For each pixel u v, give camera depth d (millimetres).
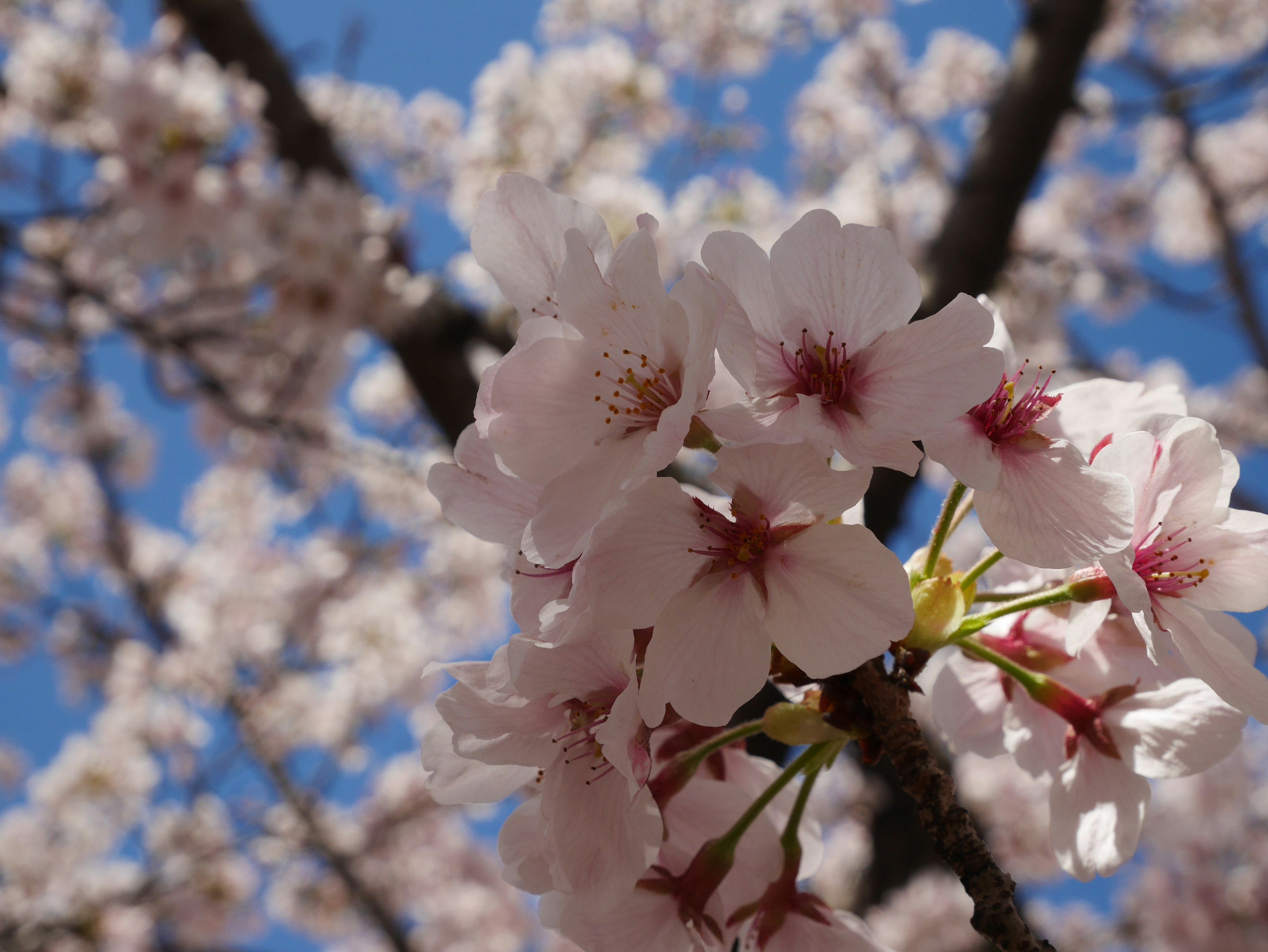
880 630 1293
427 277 5598
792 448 1308
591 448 1416
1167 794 9641
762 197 9312
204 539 12969
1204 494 1421
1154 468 1418
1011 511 1391
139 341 6156
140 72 5816
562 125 8547
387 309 5391
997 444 1459
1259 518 1446
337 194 5633
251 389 6527
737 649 1319
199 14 6117
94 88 6234
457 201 8398
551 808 1367
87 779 11508
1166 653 1276
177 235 5715
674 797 1554
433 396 5387
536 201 1551
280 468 10273
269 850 10609
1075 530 1348
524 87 8445
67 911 9812
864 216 7941
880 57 11688
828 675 1288
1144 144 11680
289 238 5352
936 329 1370
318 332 5402
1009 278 7109
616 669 1360
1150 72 10289
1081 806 1578
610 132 8602
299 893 11477
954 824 1330
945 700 1854
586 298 1413
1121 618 1645
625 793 1352
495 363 1446
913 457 1342
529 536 1366
